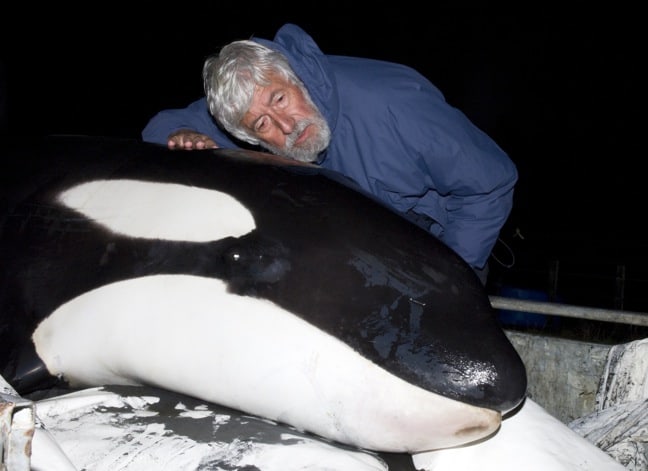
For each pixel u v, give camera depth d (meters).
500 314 8.12
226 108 2.92
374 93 2.94
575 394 3.93
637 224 18.23
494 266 9.09
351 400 2.24
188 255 2.54
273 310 2.34
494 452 2.37
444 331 2.26
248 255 2.43
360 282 2.33
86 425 2.31
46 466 1.77
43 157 3.12
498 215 3.14
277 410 2.33
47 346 2.69
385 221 2.51
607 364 3.11
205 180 2.72
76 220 2.83
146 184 2.81
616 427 2.78
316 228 2.46
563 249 13.51
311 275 2.36
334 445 2.34
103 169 2.95
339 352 2.25
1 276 2.85
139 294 2.55
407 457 2.49
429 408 2.20
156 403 2.52
